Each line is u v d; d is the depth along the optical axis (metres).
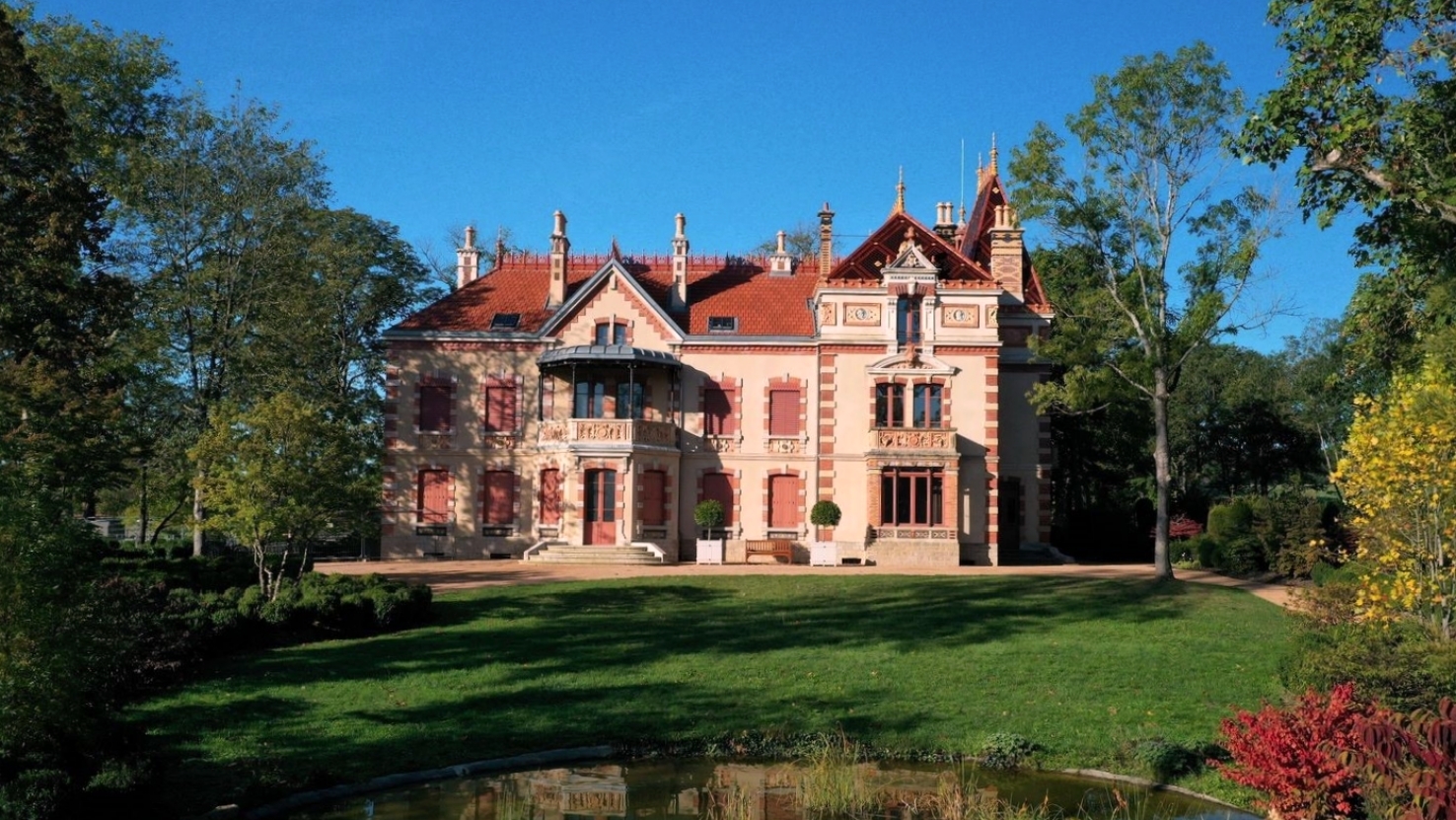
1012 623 24.78
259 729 16.22
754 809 13.88
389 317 50.34
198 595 22.80
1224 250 30.94
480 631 23.48
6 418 18.03
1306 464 62.75
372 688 18.72
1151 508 50.12
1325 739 12.46
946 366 38.72
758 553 37.88
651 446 38.53
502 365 40.12
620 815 13.62
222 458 24.02
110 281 27.50
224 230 39.09
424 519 39.62
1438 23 17.64
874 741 16.52
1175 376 32.84
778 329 40.41
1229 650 22.08
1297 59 18.56
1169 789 14.75
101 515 55.78
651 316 39.94
